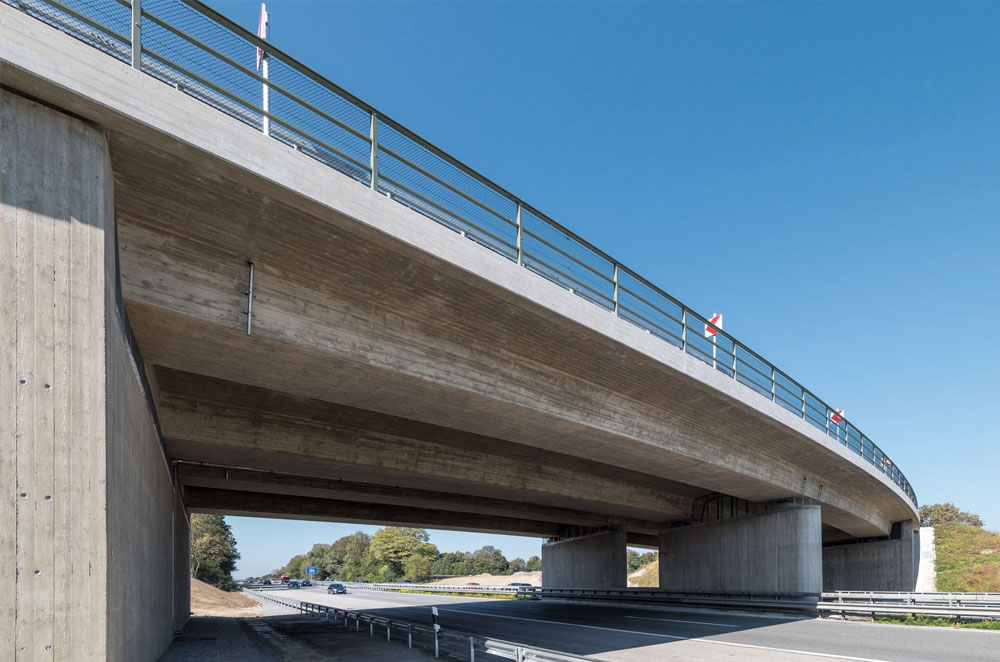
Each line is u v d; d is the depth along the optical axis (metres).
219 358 13.23
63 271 7.16
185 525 29.05
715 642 19.36
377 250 12.52
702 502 38.00
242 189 10.35
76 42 7.84
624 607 38.56
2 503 6.26
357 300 13.59
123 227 10.31
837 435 31.06
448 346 15.57
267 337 12.05
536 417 18.30
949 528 61.31
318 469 22.95
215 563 92.31
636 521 43.91
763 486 29.98
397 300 14.04
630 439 21.17
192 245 11.11
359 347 13.60
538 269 16.58
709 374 21.31
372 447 22.44
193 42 10.14
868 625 24.75
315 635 22.62
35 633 6.26
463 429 19.94
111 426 7.55
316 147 11.94
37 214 7.13
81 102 7.78
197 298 11.14
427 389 15.60
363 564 132.88
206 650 17.11
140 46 9.23
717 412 23.69
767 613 30.42
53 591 6.43
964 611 23.05
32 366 6.68
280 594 75.88
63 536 6.58
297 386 15.37
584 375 19.19
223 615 39.91
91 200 7.68
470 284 14.11
